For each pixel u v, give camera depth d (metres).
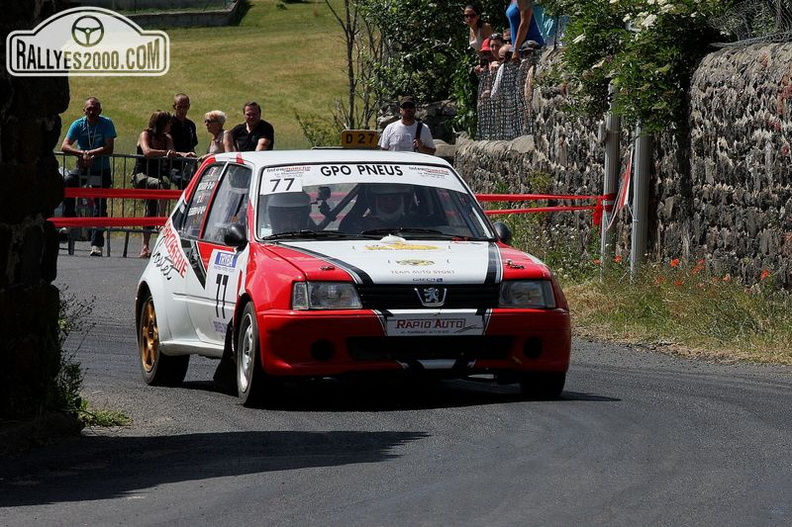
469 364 23.86
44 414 21.17
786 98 33.56
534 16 62.31
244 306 25.03
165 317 28.42
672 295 36.72
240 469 18.38
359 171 27.42
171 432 21.84
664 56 39.97
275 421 22.70
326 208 26.55
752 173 35.56
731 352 31.66
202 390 27.66
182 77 157.25
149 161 60.16
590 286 41.69
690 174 39.81
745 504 16.02
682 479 17.36
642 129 41.09
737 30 39.66
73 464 19.08
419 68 80.12
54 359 21.66
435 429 21.38
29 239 21.06
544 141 53.88
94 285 47.81
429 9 78.12
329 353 23.56
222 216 27.61
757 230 35.31
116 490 17.20
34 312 21.12
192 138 61.19
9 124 20.38
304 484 17.28
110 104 143.88
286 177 27.06
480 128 67.56
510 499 16.27
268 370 23.72
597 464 18.30
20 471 18.59
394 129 53.69
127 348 34.72
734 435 20.52
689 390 25.84
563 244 48.62
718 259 37.81
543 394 24.97
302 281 23.67
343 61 163.75
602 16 43.62
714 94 37.91
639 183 42.16
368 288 23.61
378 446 19.94
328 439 20.67
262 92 151.38
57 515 15.80
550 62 53.28
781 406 23.53
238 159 28.36
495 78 63.59
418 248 25.17
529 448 19.50
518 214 54.41
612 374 28.64
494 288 24.12
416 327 23.53
